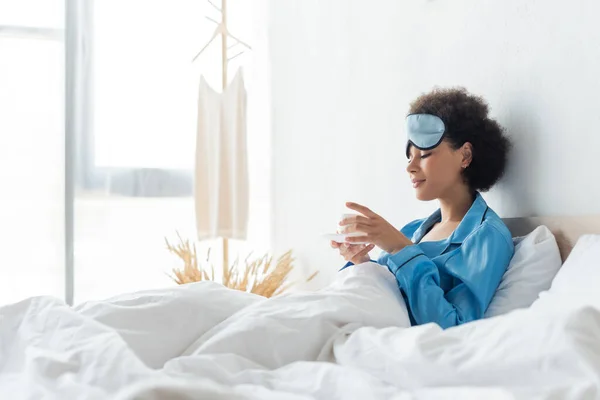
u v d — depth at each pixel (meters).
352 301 1.28
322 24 2.96
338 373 0.92
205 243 3.62
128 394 0.68
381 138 2.53
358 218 1.71
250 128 3.62
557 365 0.79
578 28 1.67
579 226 1.62
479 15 2.02
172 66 3.59
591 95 1.63
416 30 2.32
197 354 1.08
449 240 1.78
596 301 1.25
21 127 3.34
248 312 1.21
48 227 3.36
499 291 1.66
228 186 3.38
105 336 0.97
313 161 3.03
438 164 1.85
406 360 0.92
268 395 0.83
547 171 1.76
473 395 0.75
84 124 3.43
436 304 1.60
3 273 3.31
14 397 0.94
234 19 3.70
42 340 1.07
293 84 3.22
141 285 3.52
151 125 3.55
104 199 3.46
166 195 3.57
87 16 3.43
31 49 3.36
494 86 1.96
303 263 3.12
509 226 1.86
